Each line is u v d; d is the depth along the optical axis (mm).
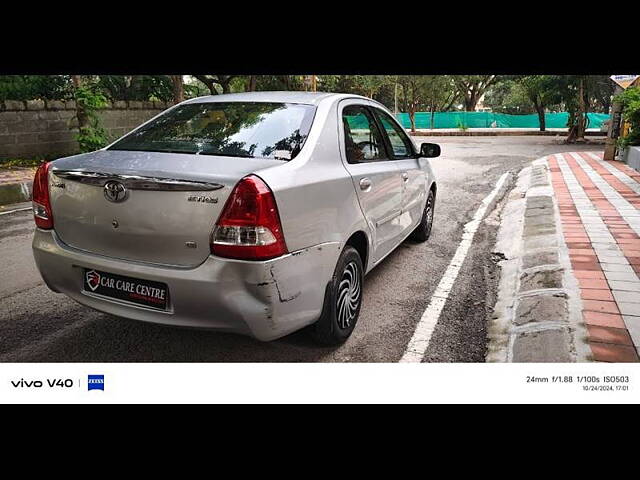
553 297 3551
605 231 5254
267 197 2346
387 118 4238
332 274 2850
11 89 11516
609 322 3164
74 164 2736
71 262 2697
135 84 16156
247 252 2309
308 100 3273
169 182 2373
